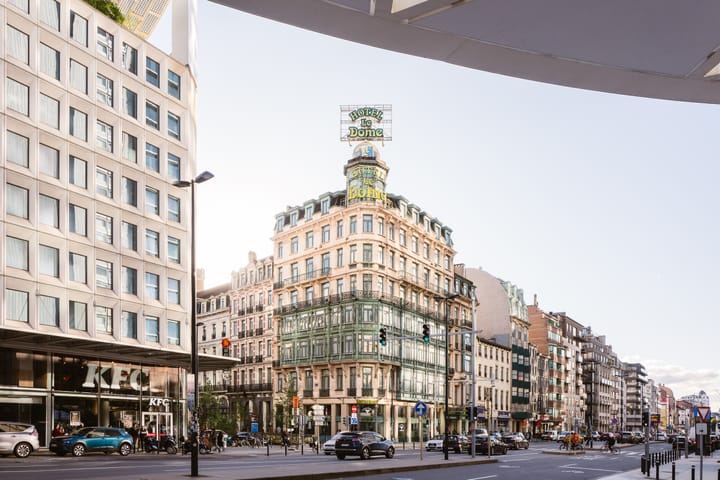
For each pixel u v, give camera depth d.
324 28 7.61
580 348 159.38
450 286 91.38
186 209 48.38
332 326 74.44
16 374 35.72
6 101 35.38
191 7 51.19
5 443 30.86
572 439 57.97
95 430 34.28
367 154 76.19
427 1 6.97
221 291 98.31
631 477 26.89
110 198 41.91
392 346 74.31
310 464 29.89
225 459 34.59
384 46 8.06
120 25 43.50
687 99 9.76
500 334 107.88
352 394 71.25
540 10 7.13
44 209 37.22
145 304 43.53
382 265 74.44
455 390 89.56
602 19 7.35
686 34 7.69
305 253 80.12
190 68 50.03
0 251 34.22
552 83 9.28
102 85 42.03
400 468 28.14
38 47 37.38
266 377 84.12
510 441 64.12
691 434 65.62
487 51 8.22
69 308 38.03
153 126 46.31
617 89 9.45
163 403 44.72
